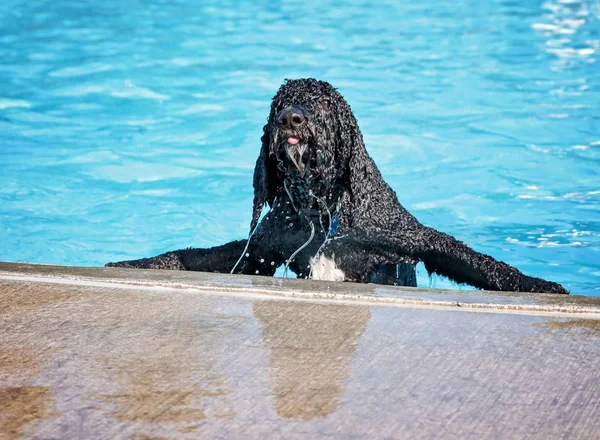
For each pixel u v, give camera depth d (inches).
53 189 514.6
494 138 584.1
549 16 824.9
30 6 852.6
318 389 162.9
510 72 700.0
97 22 816.9
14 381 166.4
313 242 335.3
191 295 228.7
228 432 145.7
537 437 144.5
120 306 216.1
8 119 619.2
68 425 148.3
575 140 578.6
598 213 481.4
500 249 434.6
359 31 797.2
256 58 735.7
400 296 227.3
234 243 343.3
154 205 499.8
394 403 157.0
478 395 160.9
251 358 178.5
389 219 335.3
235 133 606.9
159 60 732.7
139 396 159.5
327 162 316.5
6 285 235.1
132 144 587.2
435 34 788.6
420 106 638.5
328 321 204.8
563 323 205.8
